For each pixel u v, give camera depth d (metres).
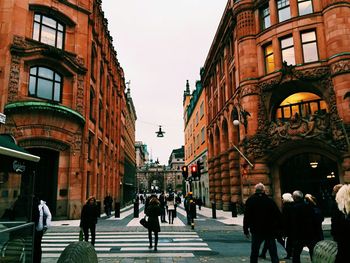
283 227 6.78
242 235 13.99
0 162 3.92
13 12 20.73
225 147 33.09
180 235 14.05
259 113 23.39
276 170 22.94
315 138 20.19
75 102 23.61
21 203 4.45
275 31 23.33
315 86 21.06
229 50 31.19
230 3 28.08
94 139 27.59
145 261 8.46
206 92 44.22
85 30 25.44
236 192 28.14
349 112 18.81
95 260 4.38
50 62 22.30
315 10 21.83
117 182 42.81
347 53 19.44
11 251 4.02
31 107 20.27
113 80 40.16
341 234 3.25
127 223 19.73
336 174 21.42
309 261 8.32
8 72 19.97
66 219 21.42
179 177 128.88
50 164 22.25
